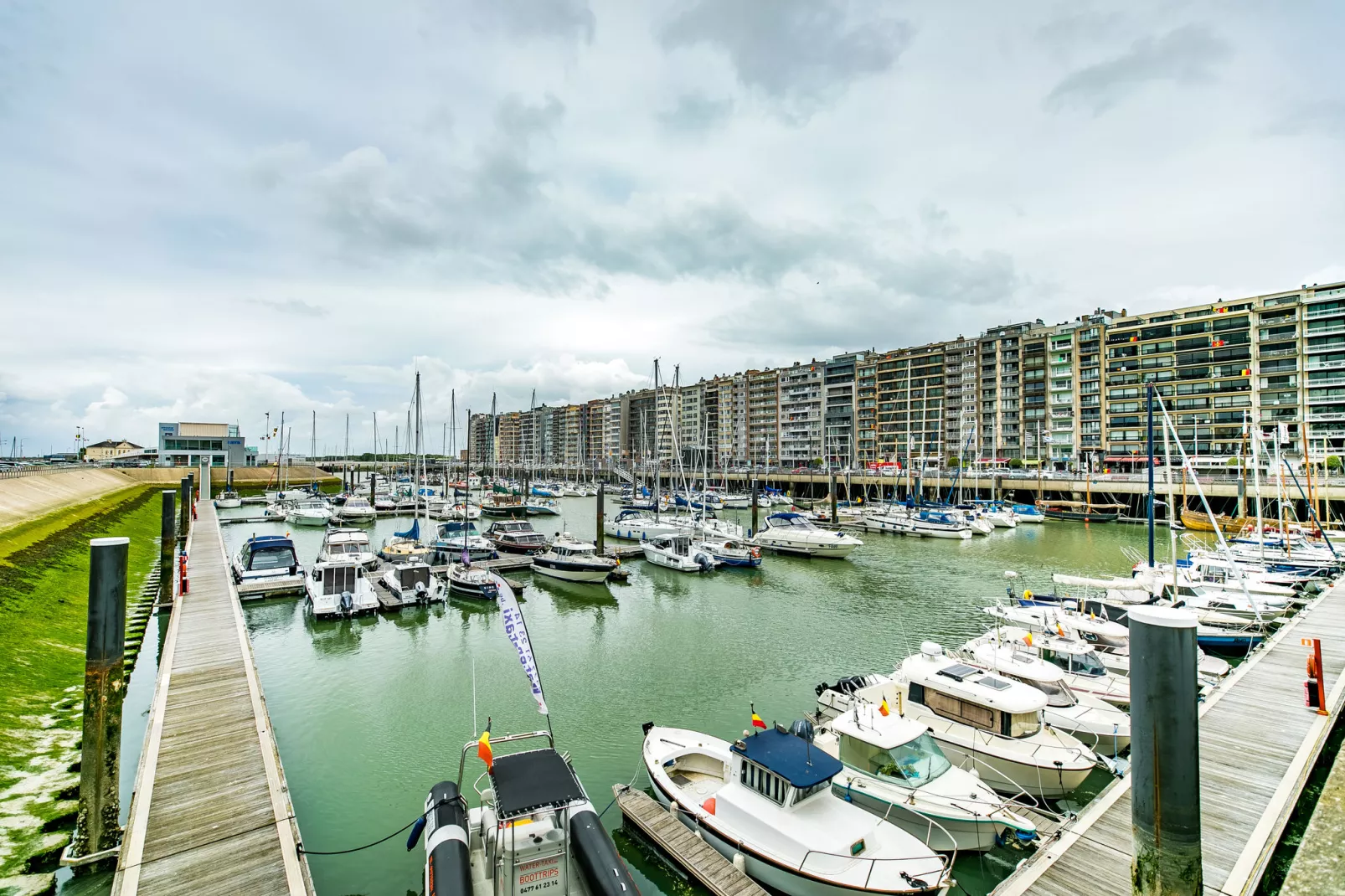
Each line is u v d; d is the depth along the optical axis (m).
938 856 12.25
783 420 174.50
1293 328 104.00
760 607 36.81
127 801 15.52
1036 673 19.23
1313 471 59.72
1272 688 19.03
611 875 10.44
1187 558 42.91
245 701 18.17
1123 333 120.31
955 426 141.00
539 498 96.50
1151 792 8.41
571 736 20.02
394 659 27.50
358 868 13.66
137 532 57.50
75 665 23.20
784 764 13.02
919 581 44.38
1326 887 10.50
